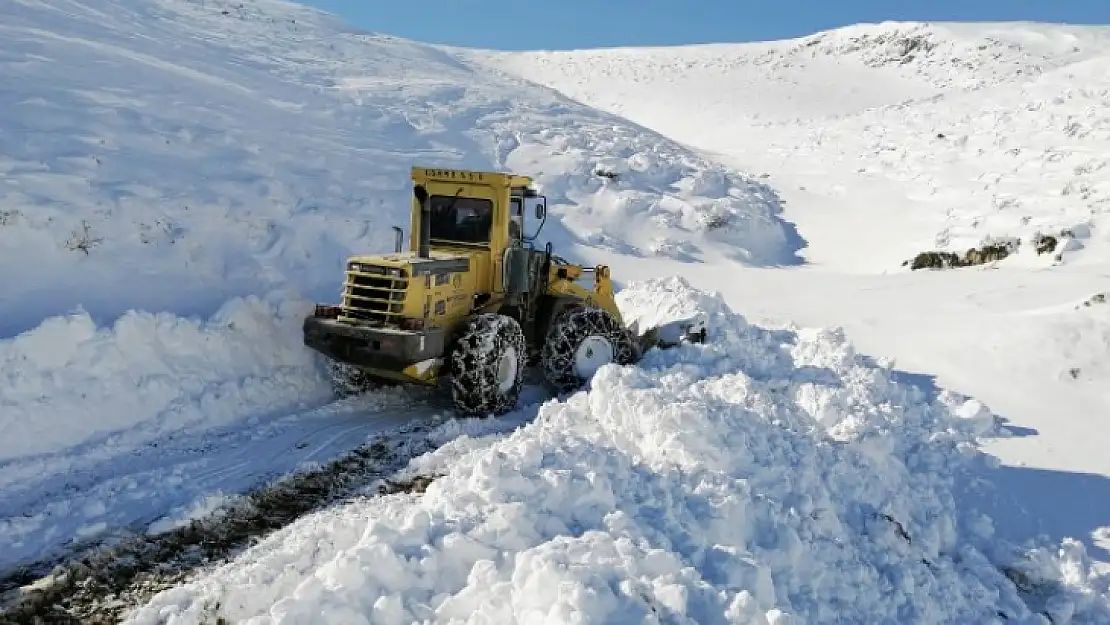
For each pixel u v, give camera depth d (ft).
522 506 13.91
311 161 43.45
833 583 14.46
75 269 25.63
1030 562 16.43
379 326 21.72
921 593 14.97
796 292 40.57
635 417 18.62
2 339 19.93
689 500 15.26
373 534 13.10
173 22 72.43
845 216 65.62
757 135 129.80
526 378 28.04
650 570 12.42
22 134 31.76
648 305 30.68
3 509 16.43
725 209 60.03
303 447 20.74
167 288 26.76
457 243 25.57
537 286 26.63
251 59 67.51
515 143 65.77
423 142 59.21
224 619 12.66
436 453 20.10
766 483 16.80
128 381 21.08
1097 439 21.99
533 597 11.40
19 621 12.91
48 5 55.62
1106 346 26.16
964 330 29.32
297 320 25.93
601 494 14.89
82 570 14.42
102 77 42.80
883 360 27.48
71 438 19.38
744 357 26.68
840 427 20.42
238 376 23.57
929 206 62.34
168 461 19.34
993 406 24.44
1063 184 56.59
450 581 12.66
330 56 82.43
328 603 11.69
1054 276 36.65
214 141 39.91
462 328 23.79
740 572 12.89
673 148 82.38
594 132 75.00
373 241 36.27
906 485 18.85
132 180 31.55
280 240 32.53
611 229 56.08
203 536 15.88
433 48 117.70
